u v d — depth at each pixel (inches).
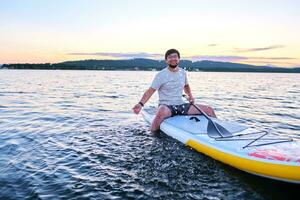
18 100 470.3
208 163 167.8
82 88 768.3
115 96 559.2
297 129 276.8
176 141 205.5
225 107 422.9
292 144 161.8
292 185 140.3
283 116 353.4
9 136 227.3
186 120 219.3
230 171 157.2
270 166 138.8
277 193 134.7
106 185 140.5
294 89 904.9
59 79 1312.7
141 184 142.0
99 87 816.3
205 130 198.1
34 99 488.4
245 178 149.1
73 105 417.7
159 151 187.5
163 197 129.6
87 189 136.1
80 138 220.5
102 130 246.7
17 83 930.1
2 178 146.6
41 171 156.3
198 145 182.5
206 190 136.7
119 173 154.5
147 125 267.4
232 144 167.5
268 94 683.4
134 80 1331.2
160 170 158.7
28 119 301.3
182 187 139.4
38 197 127.8
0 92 601.9
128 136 224.7
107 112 351.6
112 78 1555.1
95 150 190.9
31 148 195.5
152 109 290.0
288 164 134.7
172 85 231.6
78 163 167.9
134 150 190.1
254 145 162.7
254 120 322.0
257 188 139.1
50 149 193.3
